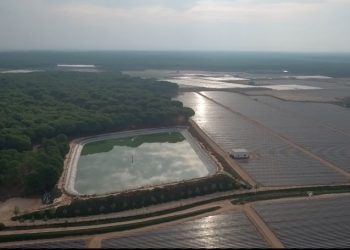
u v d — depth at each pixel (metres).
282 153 197.38
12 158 163.12
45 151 179.88
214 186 152.25
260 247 108.62
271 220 125.62
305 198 144.50
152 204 140.62
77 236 116.75
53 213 130.38
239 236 115.06
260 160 186.38
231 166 177.50
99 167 183.12
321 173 170.38
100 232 118.81
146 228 121.62
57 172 154.00
